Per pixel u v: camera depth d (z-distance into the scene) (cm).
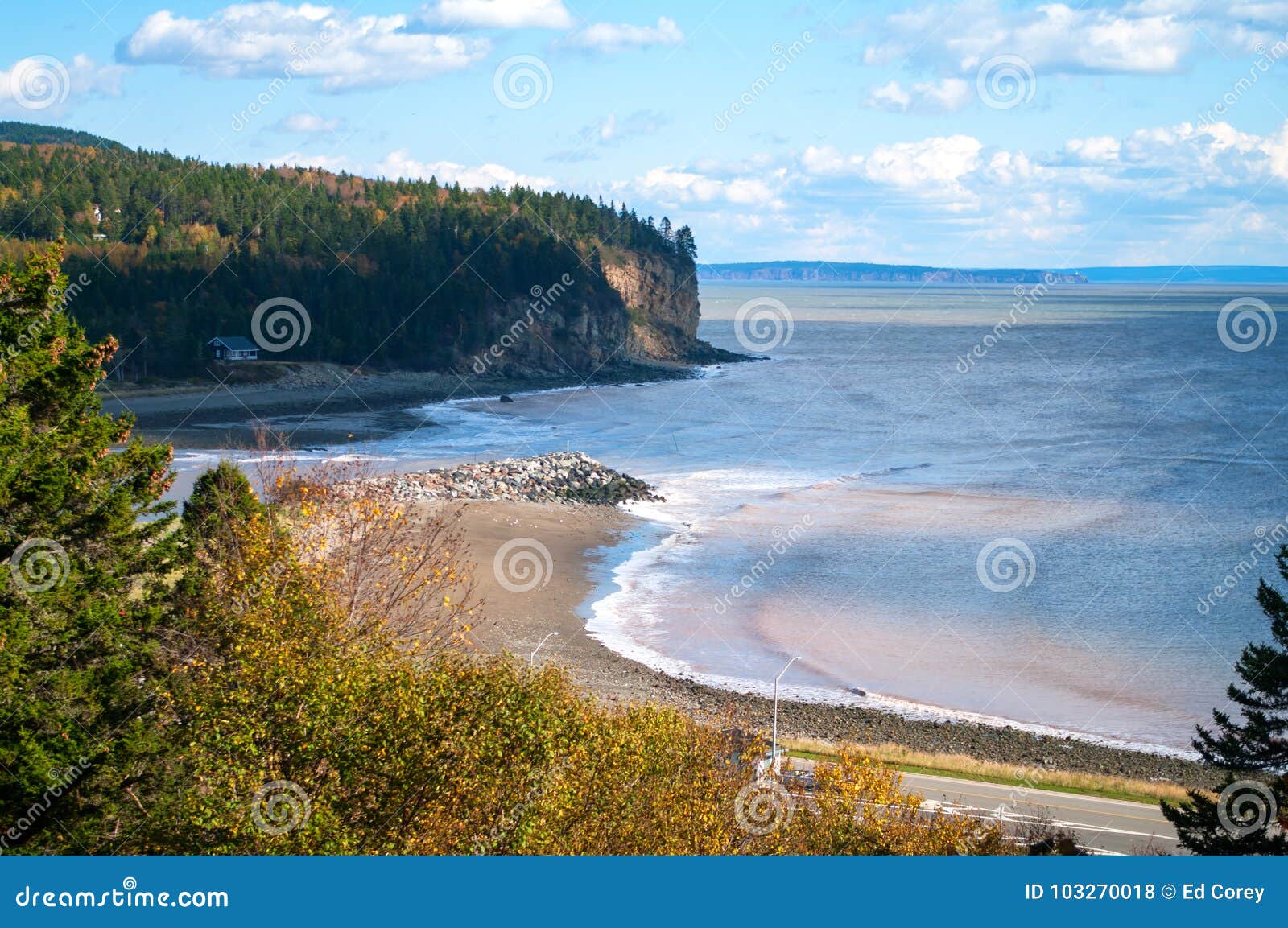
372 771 1720
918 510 8481
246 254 19075
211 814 1708
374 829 1691
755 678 4938
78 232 19012
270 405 15025
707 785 2339
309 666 1833
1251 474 9819
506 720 1817
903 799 2670
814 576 6625
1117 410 14138
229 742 1741
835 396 16262
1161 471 10012
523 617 5625
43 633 2461
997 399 15500
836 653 5309
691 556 7056
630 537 7562
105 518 2730
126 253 18825
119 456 2947
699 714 4334
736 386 17762
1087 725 4500
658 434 12594
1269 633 5622
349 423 13375
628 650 5241
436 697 1794
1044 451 11188
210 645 2369
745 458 10900
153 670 2508
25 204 19075
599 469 9350
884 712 4591
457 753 1739
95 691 2377
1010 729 4450
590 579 6450
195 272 18250
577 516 8119
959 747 4269
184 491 8306
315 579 2173
